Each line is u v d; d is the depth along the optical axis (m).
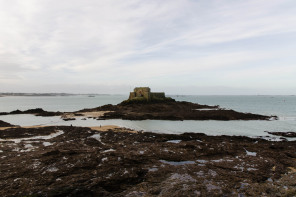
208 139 29.39
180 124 43.59
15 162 19.20
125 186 15.29
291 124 44.44
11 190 14.34
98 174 17.05
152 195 14.06
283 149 24.66
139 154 22.12
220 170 18.19
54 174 16.88
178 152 22.98
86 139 28.50
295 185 15.64
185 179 16.42
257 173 17.53
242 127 40.56
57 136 30.45
